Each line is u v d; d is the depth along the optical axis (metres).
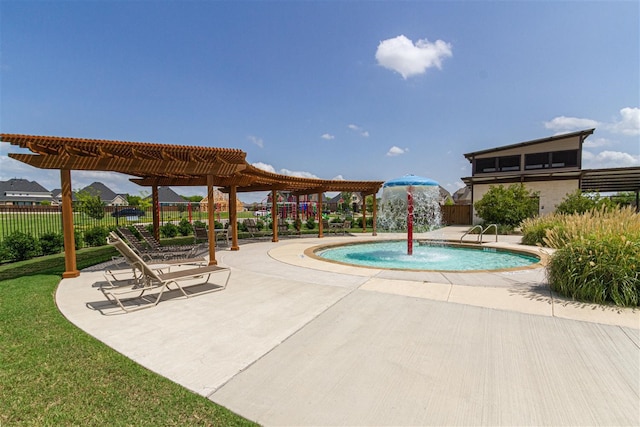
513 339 3.35
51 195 63.47
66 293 5.40
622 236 4.82
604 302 4.60
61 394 2.38
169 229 16.42
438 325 3.78
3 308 4.50
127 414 2.15
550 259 5.37
